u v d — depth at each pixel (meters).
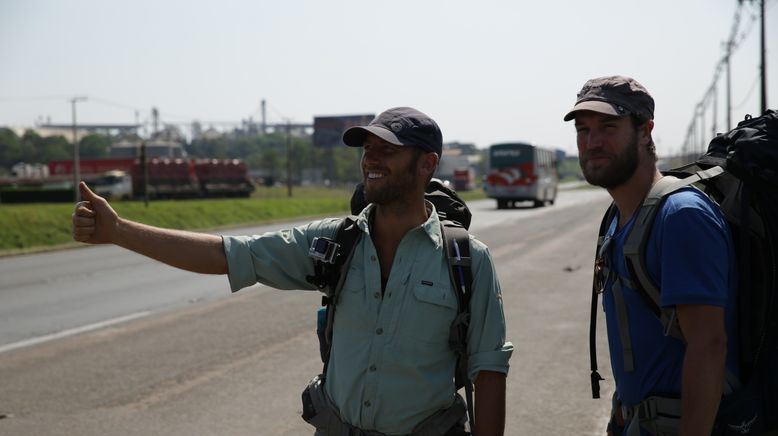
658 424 2.75
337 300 3.03
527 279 15.44
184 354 8.95
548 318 11.02
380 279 2.97
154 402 7.02
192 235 3.09
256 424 6.39
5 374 8.08
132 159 79.00
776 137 2.79
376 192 2.96
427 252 2.98
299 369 8.18
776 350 2.75
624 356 2.87
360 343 2.97
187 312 12.04
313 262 3.10
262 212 44.91
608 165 2.92
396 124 2.93
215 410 6.77
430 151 2.99
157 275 17.72
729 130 3.04
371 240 3.02
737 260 2.78
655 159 3.02
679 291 2.60
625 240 2.88
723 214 2.77
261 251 3.09
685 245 2.63
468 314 2.98
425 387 2.94
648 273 2.75
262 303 12.70
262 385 7.57
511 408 6.78
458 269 2.96
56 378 7.89
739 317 2.76
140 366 8.38
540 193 54.56
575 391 7.27
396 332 2.92
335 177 174.38
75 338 10.03
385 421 2.94
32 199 61.44
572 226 33.28
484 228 32.44
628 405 2.89
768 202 2.77
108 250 25.30
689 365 2.59
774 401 2.76
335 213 50.72
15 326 11.04
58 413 6.69
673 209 2.69
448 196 3.79
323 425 3.08
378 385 2.92
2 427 6.31
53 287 15.68
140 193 65.19
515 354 8.80
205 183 70.69
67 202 61.44
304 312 11.70
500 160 53.44
